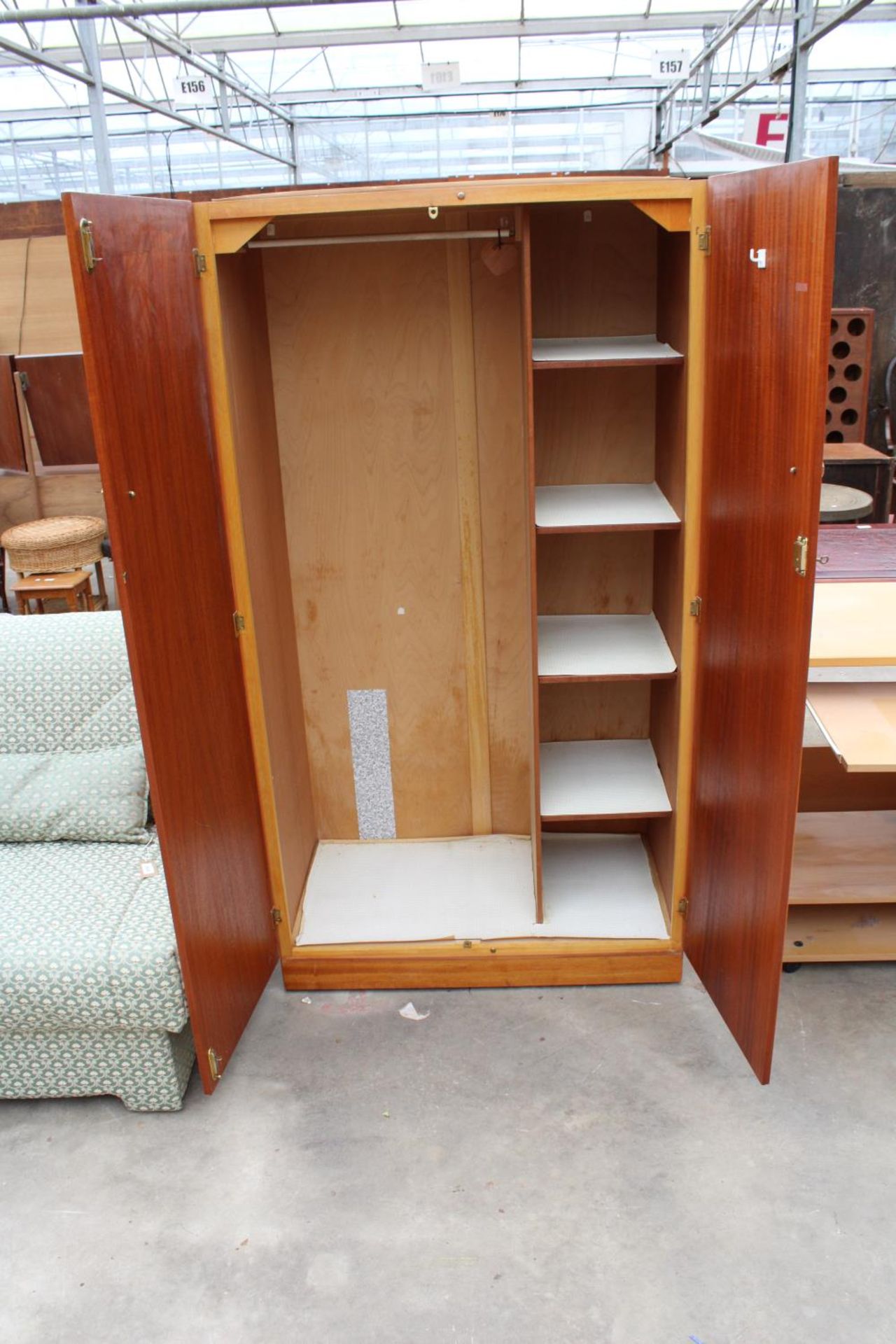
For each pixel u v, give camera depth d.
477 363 2.43
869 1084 2.10
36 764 2.46
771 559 1.78
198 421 1.96
